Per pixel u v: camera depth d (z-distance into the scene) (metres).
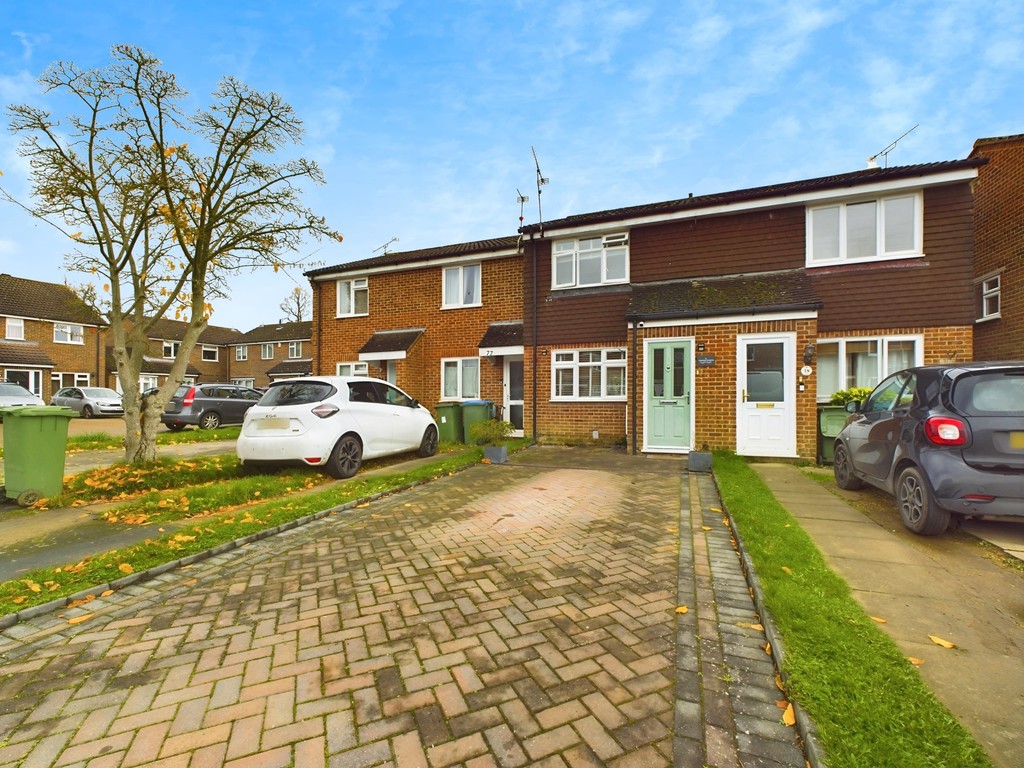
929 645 2.75
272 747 2.05
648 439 9.95
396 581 3.73
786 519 4.99
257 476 7.35
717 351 9.34
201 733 2.14
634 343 9.93
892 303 9.41
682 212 10.77
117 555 4.06
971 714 2.18
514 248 13.46
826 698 2.21
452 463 8.41
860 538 4.54
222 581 3.76
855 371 9.67
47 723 2.20
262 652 2.77
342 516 5.52
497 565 4.02
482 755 2.01
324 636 2.94
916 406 4.77
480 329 14.23
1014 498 4.05
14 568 3.95
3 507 5.83
